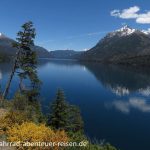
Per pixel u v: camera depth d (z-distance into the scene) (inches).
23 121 826.8
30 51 1642.5
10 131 730.8
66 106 1315.2
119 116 2760.8
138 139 2012.8
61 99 1294.3
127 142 1940.2
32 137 690.2
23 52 1633.9
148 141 1972.2
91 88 5068.9
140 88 5059.1
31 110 1094.4
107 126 2348.7
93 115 2783.0
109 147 869.8
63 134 747.4
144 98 3961.6
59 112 1266.0
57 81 6077.8
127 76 7470.5
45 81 5999.0
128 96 4138.8
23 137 690.8
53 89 4557.1
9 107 1061.8
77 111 1520.7
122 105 3393.2
